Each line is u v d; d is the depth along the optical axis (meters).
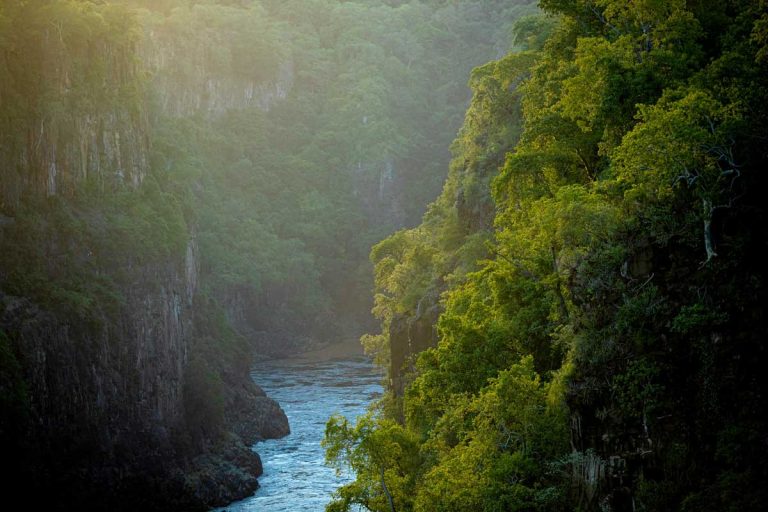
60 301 96.25
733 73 44.12
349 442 48.19
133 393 105.31
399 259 108.81
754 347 35.38
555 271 45.94
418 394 56.50
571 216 42.09
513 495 40.22
